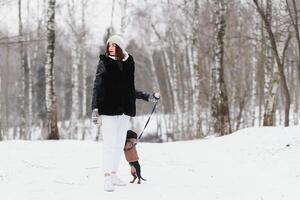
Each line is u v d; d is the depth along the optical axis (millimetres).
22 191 7020
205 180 8047
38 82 48469
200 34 32219
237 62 34094
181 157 10891
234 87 33875
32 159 10047
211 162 10195
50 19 16969
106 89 7023
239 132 14508
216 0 18297
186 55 39688
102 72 7027
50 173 8469
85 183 7570
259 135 13305
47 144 12789
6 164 9461
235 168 9352
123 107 7074
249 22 33438
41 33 36531
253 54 31766
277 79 17188
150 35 40250
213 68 19328
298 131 12891
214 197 6754
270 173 8680
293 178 8094
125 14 26812
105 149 7090
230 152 11586
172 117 41219
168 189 7227
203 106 33812
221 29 18188
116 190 7051
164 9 37219
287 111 17000
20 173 8516
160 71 50750
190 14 29156
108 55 7176
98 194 6789
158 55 52344
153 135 44281
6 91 44469
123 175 8352
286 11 17156
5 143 12914
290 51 35750
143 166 9438
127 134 7629
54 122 16797
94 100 7004
